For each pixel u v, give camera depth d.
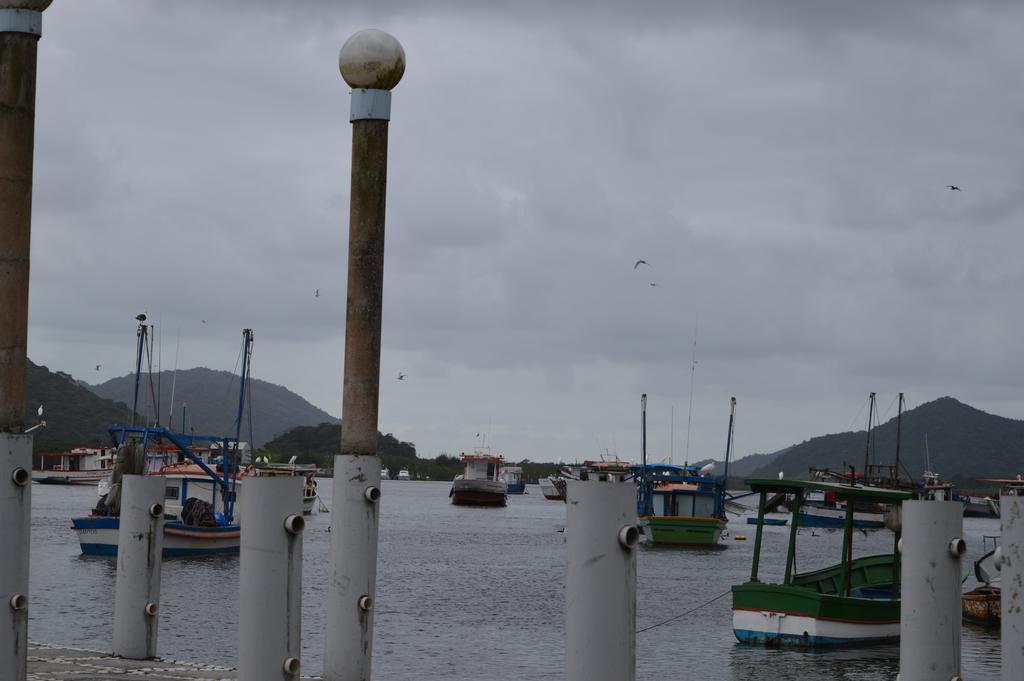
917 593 11.96
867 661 36.59
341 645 16.58
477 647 38.91
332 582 16.77
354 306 17.19
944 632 11.92
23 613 13.79
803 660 36.78
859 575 45.75
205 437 71.88
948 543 11.96
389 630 42.66
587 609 9.10
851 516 39.47
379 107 17.33
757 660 36.78
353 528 16.72
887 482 152.00
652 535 93.31
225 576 57.25
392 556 78.94
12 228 14.43
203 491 71.25
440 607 50.00
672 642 40.66
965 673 35.38
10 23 14.63
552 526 126.75
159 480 21.53
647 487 98.69
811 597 38.56
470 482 177.38
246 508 12.05
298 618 12.08
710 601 51.94
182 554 65.25
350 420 17.03
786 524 150.50
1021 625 10.74
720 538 104.19
